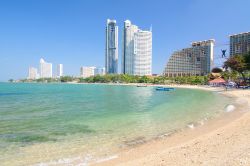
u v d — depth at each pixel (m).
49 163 14.50
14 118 30.95
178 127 23.88
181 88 135.12
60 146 17.91
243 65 106.25
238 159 12.65
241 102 46.59
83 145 18.09
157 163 13.42
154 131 22.31
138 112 35.56
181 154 14.66
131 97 69.69
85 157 15.47
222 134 19.20
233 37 185.75
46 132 22.55
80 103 51.31
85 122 27.61
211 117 29.30
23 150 16.97
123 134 21.33
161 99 61.06
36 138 20.31
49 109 40.59
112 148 17.28
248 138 16.97
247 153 13.53
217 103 47.16
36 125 26.06
